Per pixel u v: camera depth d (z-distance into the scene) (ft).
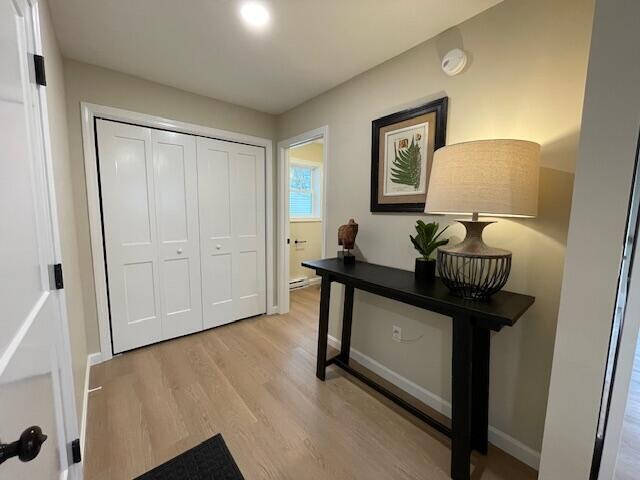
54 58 4.92
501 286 4.01
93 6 4.71
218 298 9.50
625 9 2.51
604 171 2.72
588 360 2.92
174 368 7.11
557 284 4.15
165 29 5.37
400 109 6.13
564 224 4.05
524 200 3.66
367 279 5.37
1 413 1.66
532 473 4.42
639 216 2.63
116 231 7.45
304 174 14.88
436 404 5.78
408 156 5.94
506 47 4.50
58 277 3.51
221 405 5.81
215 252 9.27
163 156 8.03
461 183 3.85
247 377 6.77
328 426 5.29
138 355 7.70
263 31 5.40
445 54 5.30
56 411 3.15
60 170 4.61
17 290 2.14
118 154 7.33
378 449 4.80
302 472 4.37
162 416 5.49
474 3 4.58
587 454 3.00
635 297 2.72
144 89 7.41
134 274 7.83
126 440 4.92
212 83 7.63
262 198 10.22
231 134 9.08
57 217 3.62
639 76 2.49
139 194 7.72
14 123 2.35
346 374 6.97
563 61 3.98
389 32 5.38
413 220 6.01
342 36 5.53
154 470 4.37
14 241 2.15
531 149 3.71
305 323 10.02
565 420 3.11
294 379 6.72
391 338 6.61
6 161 2.09
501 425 4.87
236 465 4.47
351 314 7.16
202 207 8.87
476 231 4.19
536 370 4.43
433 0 4.55
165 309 8.43
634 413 4.78
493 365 4.89
